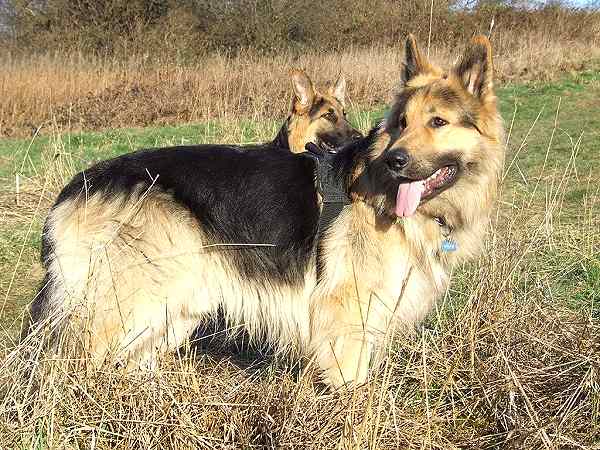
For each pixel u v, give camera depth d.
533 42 8.48
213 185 1.37
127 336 1.33
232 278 1.40
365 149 1.31
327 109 2.79
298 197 1.35
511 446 1.16
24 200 2.87
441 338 1.39
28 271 2.19
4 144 5.07
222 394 1.25
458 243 1.34
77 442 1.12
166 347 1.38
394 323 1.29
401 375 1.30
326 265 1.31
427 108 1.27
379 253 1.28
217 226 1.36
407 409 1.24
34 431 1.09
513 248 1.67
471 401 1.29
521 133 4.80
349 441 1.07
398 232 1.28
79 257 1.34
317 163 1.36
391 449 1.12
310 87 2.81
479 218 1.35
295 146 2.81
